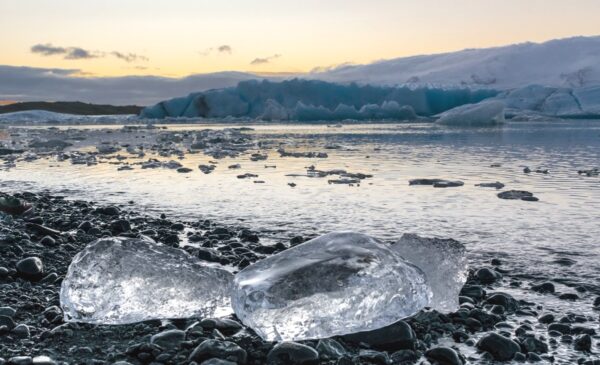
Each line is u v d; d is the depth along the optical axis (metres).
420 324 3.59
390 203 8.36
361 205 8.21
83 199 8.95
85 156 16.28
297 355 3.05
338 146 19.27
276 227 6.79
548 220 7.11
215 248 5.75
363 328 3.39
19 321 3.62
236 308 3.54
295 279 3.42
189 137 25.56
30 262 4.54
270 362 3.05
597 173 11.76
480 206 8.09
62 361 3.03
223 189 9.85
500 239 6.12
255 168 13.11
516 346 3.19
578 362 3.08
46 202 8.55
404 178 11.20
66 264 4.96
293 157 15.77
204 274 3.88
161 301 3.71
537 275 4.81
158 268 3.80
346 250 3.71
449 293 3.95
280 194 9.24
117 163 14.57
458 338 3.41
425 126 36.62
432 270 4.02
